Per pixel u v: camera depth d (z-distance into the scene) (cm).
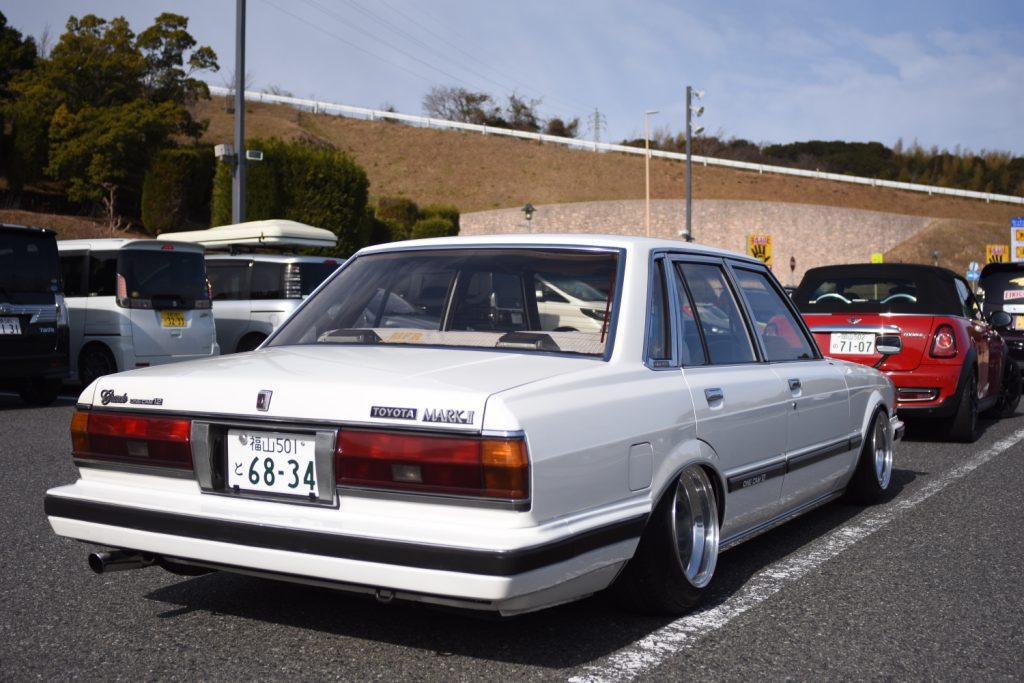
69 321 1207
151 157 3331
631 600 369
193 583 426
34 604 395
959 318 884
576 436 309
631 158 8138
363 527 295
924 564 471
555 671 323
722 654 342
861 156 11819
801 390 475
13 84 3388
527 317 382
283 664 327
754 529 448
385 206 4544
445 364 338
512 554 278
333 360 354
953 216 7800
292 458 313
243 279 1475
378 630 362
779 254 6700
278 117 7556
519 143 8156
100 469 350
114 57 3409
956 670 331
